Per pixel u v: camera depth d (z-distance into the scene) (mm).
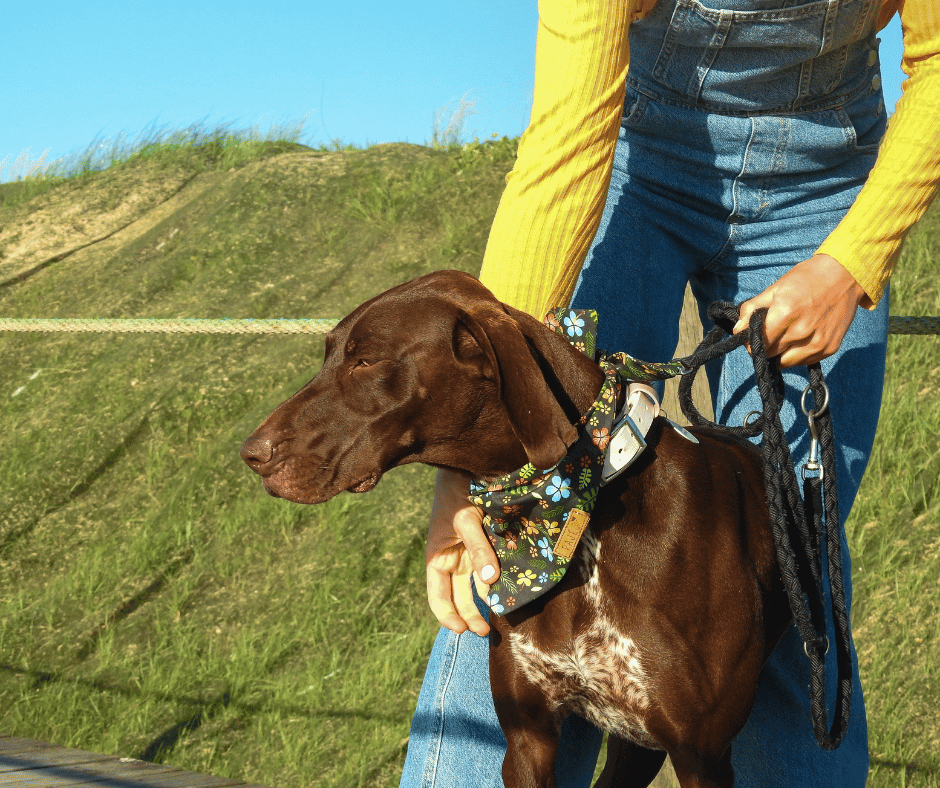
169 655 4562
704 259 2088
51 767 2873
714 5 1773
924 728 3508
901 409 4965
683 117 1930
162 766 2941
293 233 7754
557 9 1616
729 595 1579
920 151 1604
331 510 5281
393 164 8344
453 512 1707
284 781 3791
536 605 1624
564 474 1552
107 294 7531
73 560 5293
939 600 3963
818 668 1663
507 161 8039
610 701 1614
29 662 4637
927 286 5637
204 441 5930
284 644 4527
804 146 1929
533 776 1640
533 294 1695
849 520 4508
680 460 1643
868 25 1805
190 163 9430
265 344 6688
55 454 5992
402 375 1567
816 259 1644
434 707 1858
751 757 1876
